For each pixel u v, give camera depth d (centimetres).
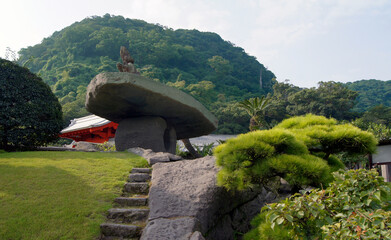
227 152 427
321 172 409
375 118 4091
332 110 4241
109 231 369
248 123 4141
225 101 5953
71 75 6309
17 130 834
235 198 561
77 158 661
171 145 991
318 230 307
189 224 371
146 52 8038
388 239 232
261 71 9281
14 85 841
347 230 259
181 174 530
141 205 444
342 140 500
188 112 907
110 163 634
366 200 304
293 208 309
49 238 330
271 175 445
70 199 424
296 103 4522
